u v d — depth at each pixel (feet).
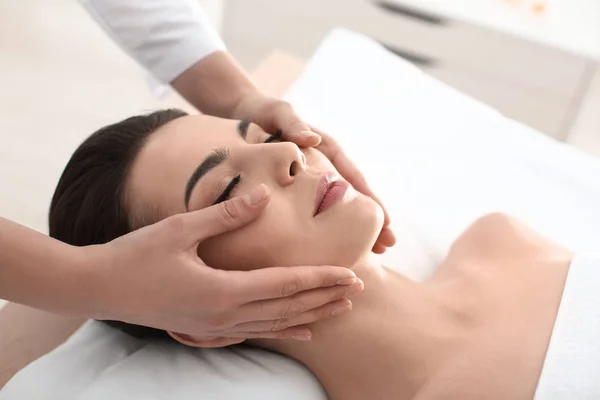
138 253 3.03
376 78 6.05
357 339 3.73
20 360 4.14
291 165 3.59
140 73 9.00
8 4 9.87
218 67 4.58
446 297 3.95
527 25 7.52
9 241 3.01
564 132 7.97
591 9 7.85
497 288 4.03
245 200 3.19
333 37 6.55
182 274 3.00
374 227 3.50
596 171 5.30
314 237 3.44
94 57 9.18
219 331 3.22
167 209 3.63
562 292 3.92
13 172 7.20
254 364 3.83
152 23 4.47
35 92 8.36
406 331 3.74
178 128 3.87
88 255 3.05
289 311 3.14
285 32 8.64
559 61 7.50
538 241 4.40
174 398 3.54
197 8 4.70
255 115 4.36
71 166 3.97
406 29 8.02
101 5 4.45
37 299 3.04
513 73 7.79
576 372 3.38
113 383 3.59
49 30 9.53
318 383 3.89
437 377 3.61
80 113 8.17
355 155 5.29
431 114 5.74
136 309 3.05
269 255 3.45
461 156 5.38
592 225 4.91
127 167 3.78
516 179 5.22
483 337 3.72
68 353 3.86
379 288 3.79
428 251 4.75
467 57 7.90
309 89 5.90
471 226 4.66
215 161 3.59
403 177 5.17
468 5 7.76
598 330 3.57
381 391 3.72
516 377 3.48
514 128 5.69
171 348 3.92
